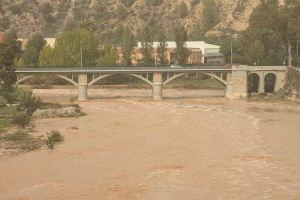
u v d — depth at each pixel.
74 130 99.50
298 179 67.62
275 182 66.31
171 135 95.00
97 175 69.12
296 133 97.00
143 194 61.62
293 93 146.88
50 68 147.00
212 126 104.25
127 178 67.81
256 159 77.56
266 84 160.25
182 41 197.38
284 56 182.25
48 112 116.62
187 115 118.38
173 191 62.72
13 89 134.75
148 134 95.88
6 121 105.31
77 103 138.38
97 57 193.00
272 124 106.88
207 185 65.06
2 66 129.62
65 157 78.38
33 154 80.12
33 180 66.94
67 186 64.56
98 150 82.88
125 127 103.00
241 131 98.94
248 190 63.19
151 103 139.25
